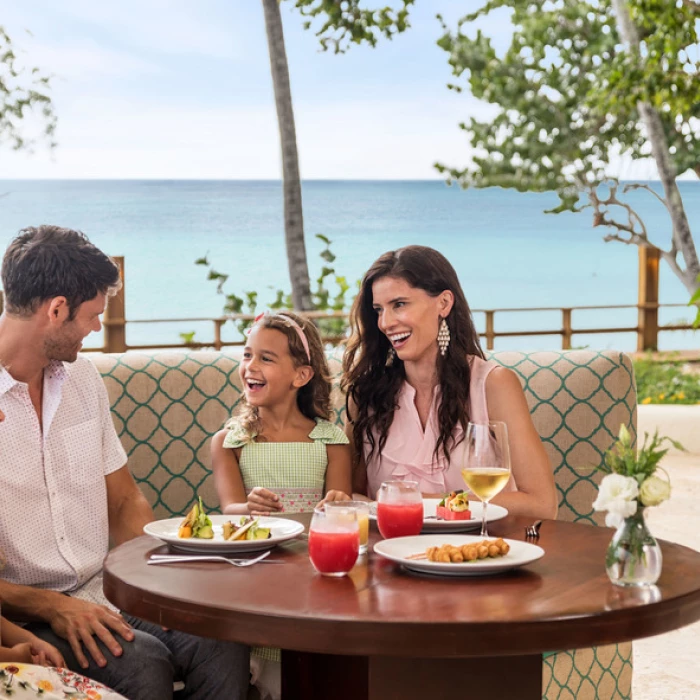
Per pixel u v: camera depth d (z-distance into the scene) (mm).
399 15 10406
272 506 2936
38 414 2953
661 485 2131
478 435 2461
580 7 14930
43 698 2250
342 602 2041
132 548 2523
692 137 14594
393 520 2570
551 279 43438
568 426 3629
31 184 54031
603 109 10734
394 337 3248
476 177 15703
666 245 46656
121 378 3639
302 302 10133
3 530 2844
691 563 2357
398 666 2307
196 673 2801
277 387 3436
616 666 3303
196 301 36312
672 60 9906
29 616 2670
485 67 15320
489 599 2061
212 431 3684
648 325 12297
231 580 2217
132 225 53969
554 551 2471
